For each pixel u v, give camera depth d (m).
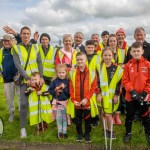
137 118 2.71
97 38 3.11
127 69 2.36
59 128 2.50
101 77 2.47
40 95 2.59
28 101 2.59
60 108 2.50
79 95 2.40
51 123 2.86
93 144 2.36
